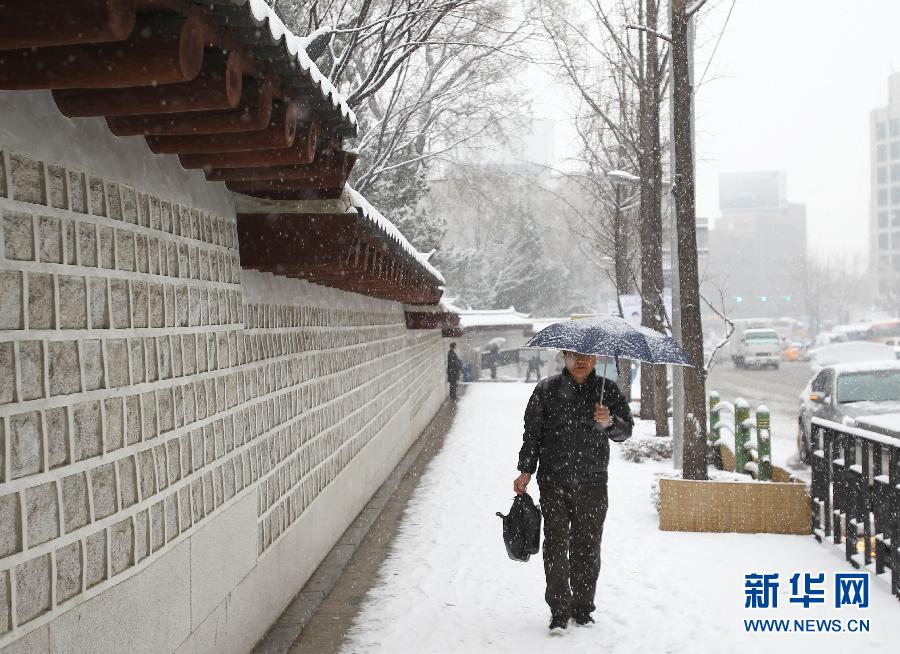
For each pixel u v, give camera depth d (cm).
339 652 565
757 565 738
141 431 391
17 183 300
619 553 789
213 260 513
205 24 294
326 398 857
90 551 338
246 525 556
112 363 365
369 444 1142
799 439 1513
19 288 297
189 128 366
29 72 283
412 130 2225
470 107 2200
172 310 439
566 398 593
